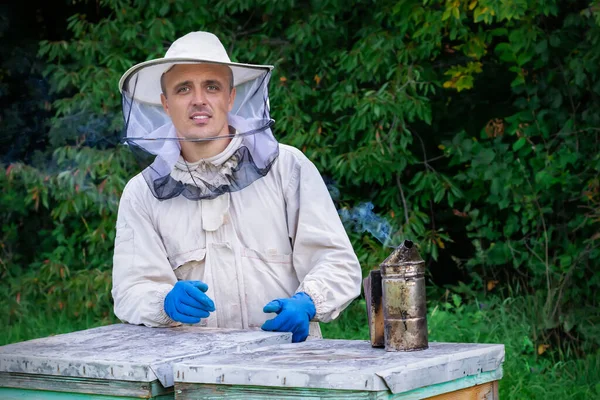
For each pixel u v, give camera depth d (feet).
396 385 7.56
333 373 7.59
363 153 21.90
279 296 11.46
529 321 20.26
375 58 21.97
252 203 11.46
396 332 8.75
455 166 23.59
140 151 11.34
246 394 8.02
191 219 11.45
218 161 11.24
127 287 11.39
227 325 11.37
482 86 23.62
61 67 25.02
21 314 24.36
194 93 11.14
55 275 25.63
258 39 23.70
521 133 21.62
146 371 8.48
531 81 21.99
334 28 23.16
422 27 21.62
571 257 20.66
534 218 21.54
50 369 9.08
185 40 11.39
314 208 11.38
